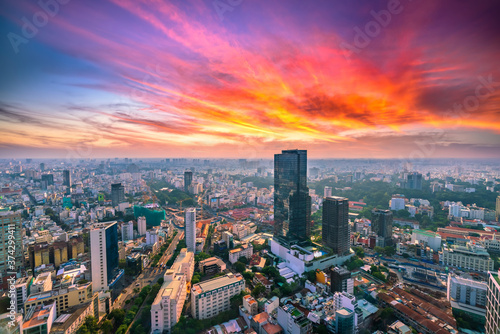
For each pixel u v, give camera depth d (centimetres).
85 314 14488
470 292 15950
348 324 13425
